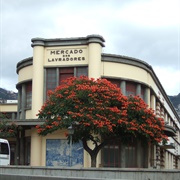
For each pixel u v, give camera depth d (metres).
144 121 25.53
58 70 33.19
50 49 33.66
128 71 34.12
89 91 24.53
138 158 33.34
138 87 35.16
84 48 33.06
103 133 24.19
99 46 32.75
